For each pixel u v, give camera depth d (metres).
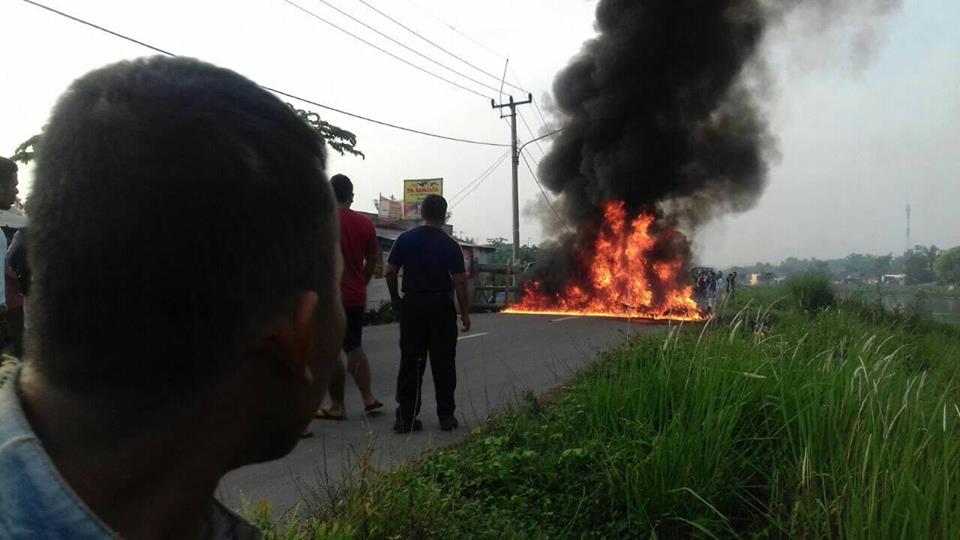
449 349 5.87
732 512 3.61
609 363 6.52
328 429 5.92
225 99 0.86
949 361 8.20
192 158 0.80
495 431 5.06
